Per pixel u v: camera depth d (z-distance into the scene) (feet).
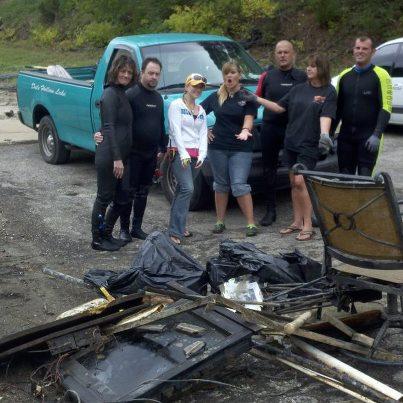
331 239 14.40
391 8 64.64
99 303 15.79
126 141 21.25
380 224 13.19
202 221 25.07
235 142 22.56
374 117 21.31
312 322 14.92
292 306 15.14
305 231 22.70
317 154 22.13
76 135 32.09
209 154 23.11
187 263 17.71
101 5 84.53
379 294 15.20
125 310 14.88
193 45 28.91
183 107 21.63
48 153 35.17
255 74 28.99
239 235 23.41
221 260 17.65
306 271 17.38
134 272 17.20
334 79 40.70
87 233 23.97
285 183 25.09
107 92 20.77
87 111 30.12
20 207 27.12
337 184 13.43
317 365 13.50
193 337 13.66
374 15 65.26
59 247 22.54
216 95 22.84
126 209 22.43
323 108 21.30
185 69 27.86
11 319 17.07
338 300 14.76
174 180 26.43
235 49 29.91
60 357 13.60
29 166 34.71
